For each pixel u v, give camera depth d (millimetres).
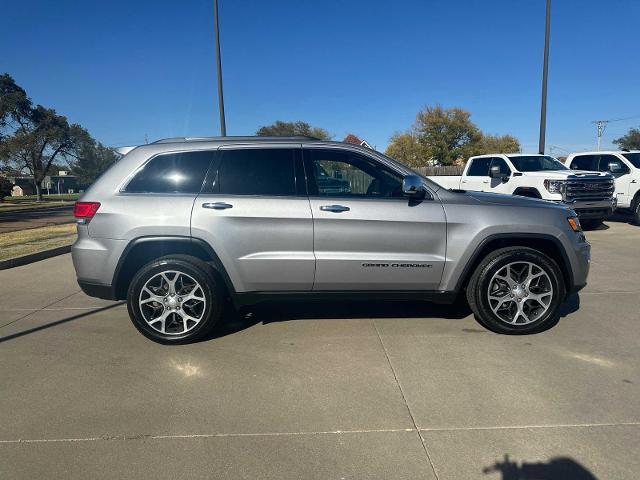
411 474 2518
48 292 6395
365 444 2781
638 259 7777
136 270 4465
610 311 5086
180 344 4324
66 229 14008
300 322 4879
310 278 4277
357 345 4246
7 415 3146
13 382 3621
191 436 2885
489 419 3012
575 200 10375
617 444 2730
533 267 4359
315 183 4320
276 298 4371
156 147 4387
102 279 4242
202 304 4312
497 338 4355
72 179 87812
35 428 2988
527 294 4383
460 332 4523
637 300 5480
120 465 2621
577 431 2865
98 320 5094
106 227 4195
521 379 3535
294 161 4348
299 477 2510
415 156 54125
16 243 10633
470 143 51969
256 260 4215
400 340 4344
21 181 77375
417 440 2811
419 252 4293
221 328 4746
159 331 4305
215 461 2648
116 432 2938
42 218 19844
